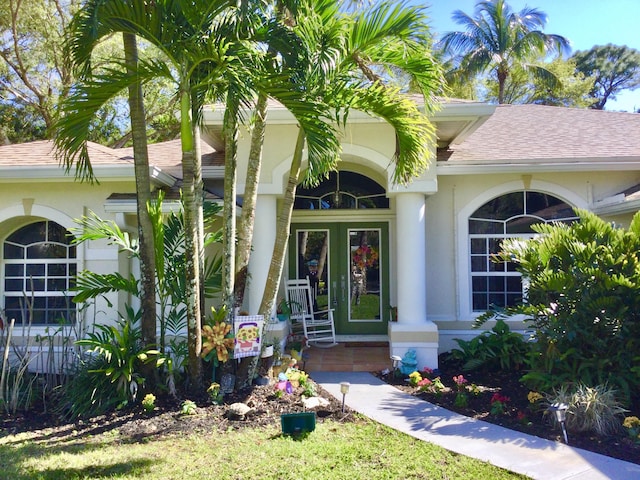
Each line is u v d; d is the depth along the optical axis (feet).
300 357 31.91
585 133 41.22
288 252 41.68
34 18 67.56
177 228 27.14
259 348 24.79
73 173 32.53
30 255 36.04
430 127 26.76
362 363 33.14
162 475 16.38
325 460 17.49
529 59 106.01
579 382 22.39
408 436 20.08
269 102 33.37
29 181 33.55
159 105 76.95
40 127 81.56
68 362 27.07
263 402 23.90
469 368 29.99
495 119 46.03
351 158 34.01
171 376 24.11
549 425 21.25
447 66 101.65
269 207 32.60
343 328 41.42
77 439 20.17
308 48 20.72
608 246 23.67
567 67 109.09
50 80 74.74
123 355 23.68
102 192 34.14
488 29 101.65
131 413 22.82
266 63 21.58
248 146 32.83
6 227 35.47
